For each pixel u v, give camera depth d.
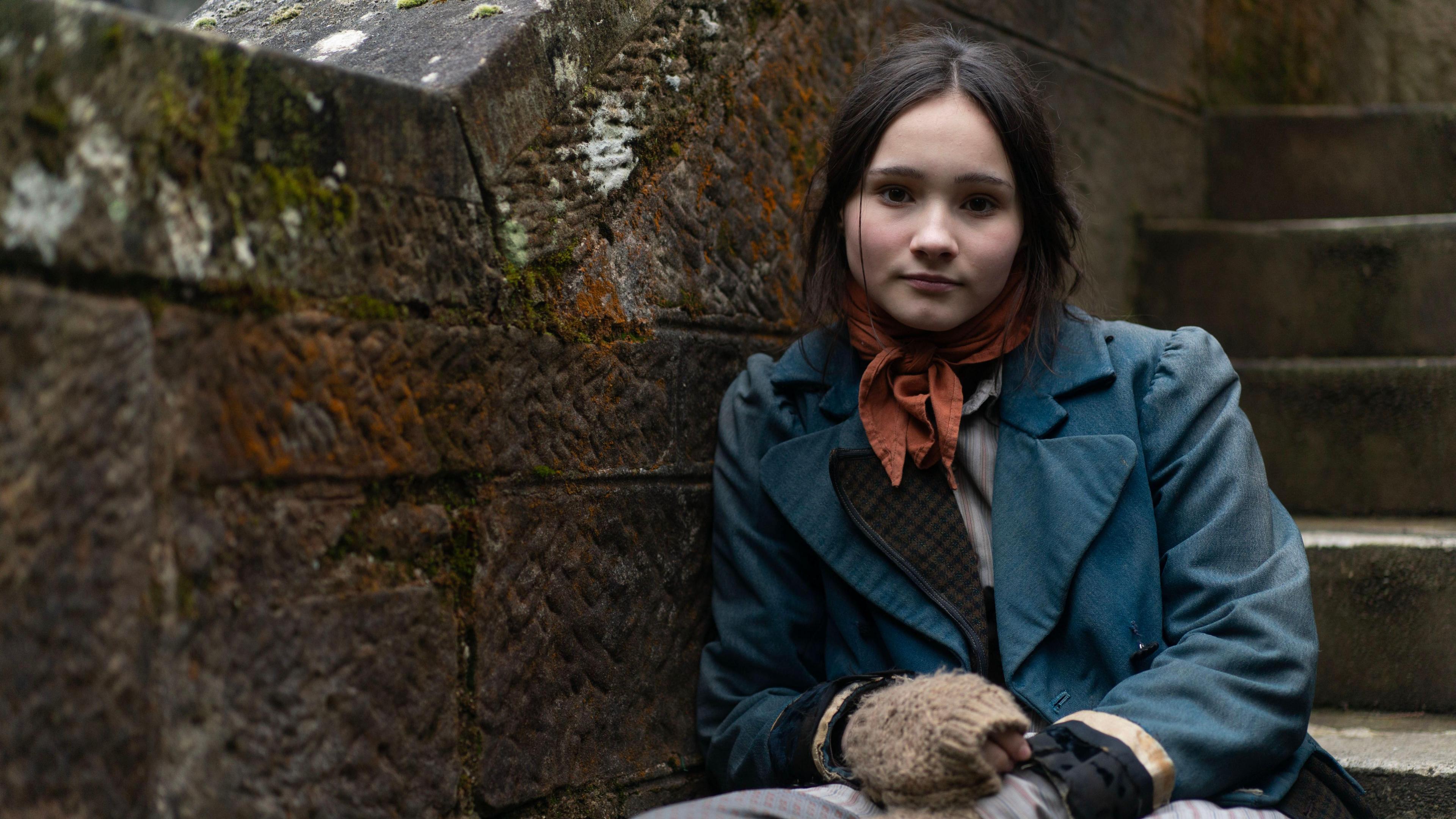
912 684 1.00
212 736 0.84
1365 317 2.43
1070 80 2.41
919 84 1.22
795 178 1.63
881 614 1.25
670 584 1.35
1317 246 2.48
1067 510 1.18
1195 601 1.14
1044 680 1.16
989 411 1.27
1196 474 1.19
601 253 1.27
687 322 1.40
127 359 0.78
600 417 1.26
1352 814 1.15
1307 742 1.15
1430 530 1.95
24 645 0.72
